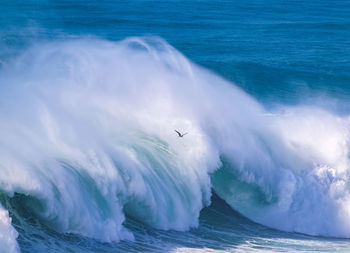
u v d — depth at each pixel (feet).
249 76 508.53
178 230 236.02
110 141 239.50
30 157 204.44
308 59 581.12
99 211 211.00
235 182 270.67
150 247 215.31
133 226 224.12
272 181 279.69
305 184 284.20
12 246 175.73
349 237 271.69
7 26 618.85
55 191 200.13
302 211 277.64
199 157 252.62
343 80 512.63
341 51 626.64
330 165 296.51
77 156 216.33
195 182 248.11
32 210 198.18
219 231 246.06
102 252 201.98
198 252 219.61
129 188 223.30
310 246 244.22
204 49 598.75
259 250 231.71
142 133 252.21
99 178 214.48
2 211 178.50
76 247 198.29
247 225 260.01
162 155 246.06
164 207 234.17
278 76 512.63
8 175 192.44
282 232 262.47
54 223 199.41
